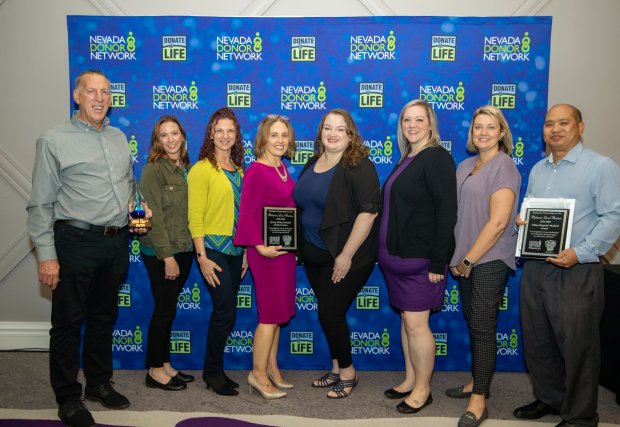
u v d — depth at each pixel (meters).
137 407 2.73
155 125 2.96
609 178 2.29
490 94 3.19
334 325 2.77
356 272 2.69
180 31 3.19
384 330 3.36
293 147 2.90
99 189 2.47
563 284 2.38
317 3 3.46
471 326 2.59
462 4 3.44
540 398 2.63
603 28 3.43
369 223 2.60
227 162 2.89
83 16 3.16
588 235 2.32
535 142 3.20
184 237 2.84
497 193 2.47
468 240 2.61
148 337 2.96
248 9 3.46
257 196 2.72
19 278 3.65
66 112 3.55
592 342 2.36
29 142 3.56
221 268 2.80
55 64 3.51
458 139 3.22
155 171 2.80
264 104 3.23
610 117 3.48
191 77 3.21
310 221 2.71
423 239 2.58
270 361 3.06
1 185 3.59
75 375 2.54
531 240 2.43
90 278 2.52
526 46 3.16
